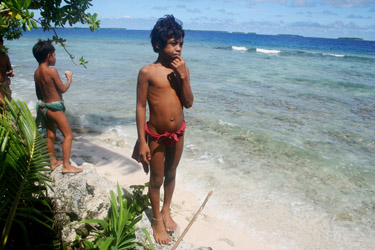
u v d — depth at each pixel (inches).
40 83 135.3
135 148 112.8
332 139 307.4
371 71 987.3
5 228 79.8
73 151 235.0
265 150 267.7
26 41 2181.3
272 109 414.6
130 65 857.5
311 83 671.8
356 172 235.5
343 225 169.6
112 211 113.4
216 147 267.0
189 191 190.5
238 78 688.4
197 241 141.7
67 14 175.0
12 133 98.7
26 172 92.7
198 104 418.9
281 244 150.2
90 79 596.1
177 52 100.3
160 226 117.9
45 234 110.9
